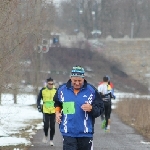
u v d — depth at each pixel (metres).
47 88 25.53
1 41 21.33
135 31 166.62
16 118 40.53
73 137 15.26
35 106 56.75
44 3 26.44
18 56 23.89
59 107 15.57
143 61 148.62
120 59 148.88
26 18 21.81
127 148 24.03
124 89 135.75
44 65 70.12
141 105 43.78
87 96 15.31
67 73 131.62
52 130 25.08
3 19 20.67
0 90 23.23
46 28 36.53
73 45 145.38
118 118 44.53
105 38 156.50
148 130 32.28
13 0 20.44
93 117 15.41
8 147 23.61
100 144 25.48
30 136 28.58
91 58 144.50
